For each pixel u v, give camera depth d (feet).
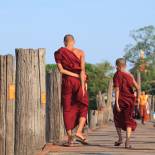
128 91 89.76
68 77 85.35
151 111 345.51
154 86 518.37
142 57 488.02
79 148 84.79
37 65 68.08
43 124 70.28
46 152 72.74
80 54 85.71
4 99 66.54
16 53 67.87
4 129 66.85
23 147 67.77
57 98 94.99
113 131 152.66
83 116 86.02
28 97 67.67
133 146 91.71
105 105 271.90
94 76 524.11
